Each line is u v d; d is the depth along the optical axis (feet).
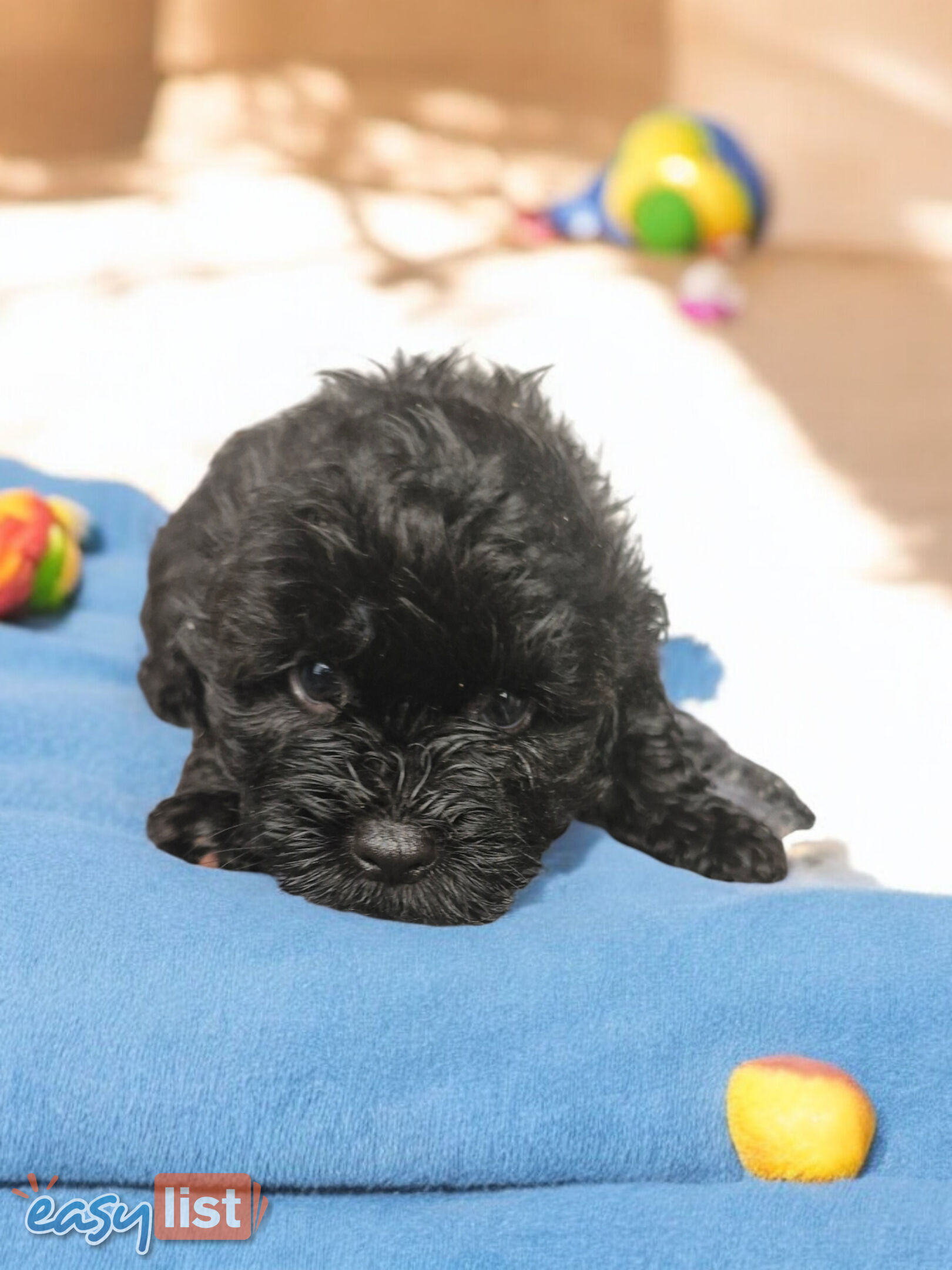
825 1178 1.28
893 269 5.75
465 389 1.72
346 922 1.43
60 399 3.71
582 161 7.43
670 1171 1.31
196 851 1.57
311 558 1.43
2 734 1.76
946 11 7.79
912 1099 1.36
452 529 1.43
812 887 1.54
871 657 2.32
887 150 7.24
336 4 9.02
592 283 5.16
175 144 7.35
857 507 3.10
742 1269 1.19
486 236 5.86
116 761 1.76
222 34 8.80
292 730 1.48
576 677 1.47
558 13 8.96
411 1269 1.21
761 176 5.80
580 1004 1.36
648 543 2.79
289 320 4.53
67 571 2.15
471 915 1.45
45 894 1.40
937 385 4.20
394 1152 1.28
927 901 1.49
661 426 3.66
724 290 4.80
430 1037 1.32
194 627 1.57
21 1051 1.28
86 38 7.91
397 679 1.43
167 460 3.26
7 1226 1.25
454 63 8.90
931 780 1.98
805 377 4.21
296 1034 1.30
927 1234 1.21
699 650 2.25
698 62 8.44
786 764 2.00
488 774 1.46
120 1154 1.27
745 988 1.39
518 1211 1.25
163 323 4.44
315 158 7.18
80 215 5.91
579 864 1.61
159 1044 1.29
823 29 8.10
